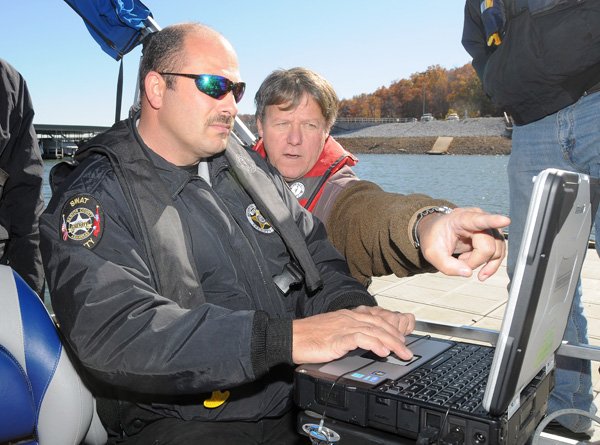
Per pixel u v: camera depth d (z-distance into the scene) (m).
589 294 4.73
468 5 2.75
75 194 1.57
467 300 4.71
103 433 1.79
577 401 2.47
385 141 104.31
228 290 1.77
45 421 1.51
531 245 1.01
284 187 2.10
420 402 1.16
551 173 1.00
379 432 1.22
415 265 1.64
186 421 1.71
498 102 2.56
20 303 1.52
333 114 2.34
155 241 1.55
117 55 2.75
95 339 1.40
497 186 43.81
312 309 1.94
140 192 1.58
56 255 1.50
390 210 1.94
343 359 1.41
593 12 2.15
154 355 1.36
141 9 2.61
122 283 1.45
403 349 1.39
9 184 2.80
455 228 1.46
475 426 1.10
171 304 1.46
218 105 1.69
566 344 1.58
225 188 1.91
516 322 1.04
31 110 2.88
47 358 1.51
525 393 1.24
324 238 2.08
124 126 1.79
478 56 2.75
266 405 1.75
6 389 1.45
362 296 1.92
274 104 2.29
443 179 51.31
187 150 1.75
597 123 2.28
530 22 2.30
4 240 2.80
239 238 1.80
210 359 1.34
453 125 101.62
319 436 1.27
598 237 2.35
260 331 1.36
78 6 2.62
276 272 1.93
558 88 2.31
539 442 1.44
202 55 1.68
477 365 1.40
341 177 2.30
